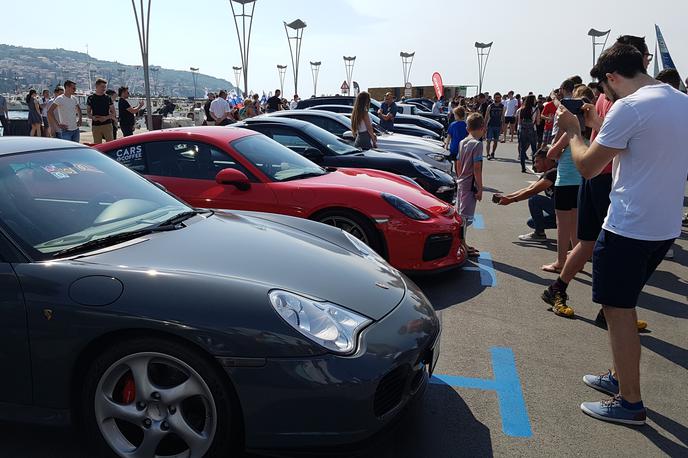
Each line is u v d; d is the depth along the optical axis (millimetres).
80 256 2496
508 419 2949
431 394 3184
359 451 2270
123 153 5309
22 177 2779
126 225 2863
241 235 2979
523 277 5477
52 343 2318
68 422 2410
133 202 3098
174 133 5285
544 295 4734
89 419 2389
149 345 2256
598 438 2812
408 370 2426
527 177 12625
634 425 2941
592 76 3064
